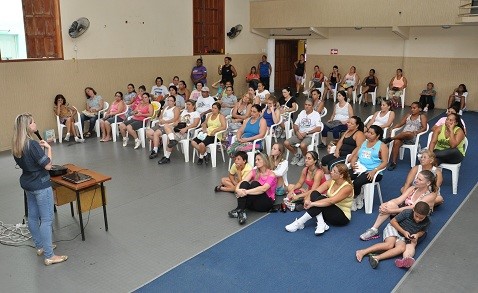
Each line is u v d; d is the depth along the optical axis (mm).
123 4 9242
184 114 6895
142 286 3201
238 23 12664
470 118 9961
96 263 3529
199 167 6242
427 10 10312
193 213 4562
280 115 6980
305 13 12219
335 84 12539
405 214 3686
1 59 7328
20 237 4004
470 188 5312
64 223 4293
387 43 11977
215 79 12102
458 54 10930
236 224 4297
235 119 7445
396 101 11445
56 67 8156
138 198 4984
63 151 7199
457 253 3701
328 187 4289
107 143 7805
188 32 10984
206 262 3551
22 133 3234
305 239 3971
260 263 3537
